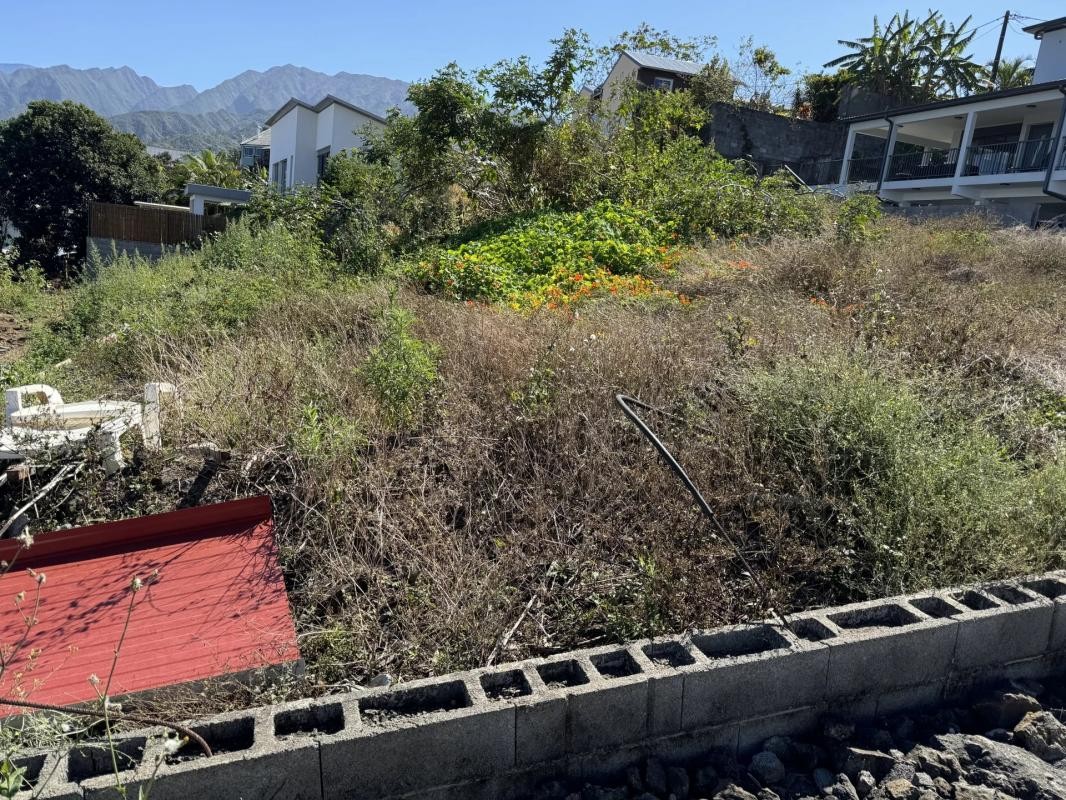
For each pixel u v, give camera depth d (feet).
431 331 18.93
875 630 8.96
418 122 45.91
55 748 6.92
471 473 13.17
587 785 7.79
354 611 10.52
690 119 52.65
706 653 8.83
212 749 7.33
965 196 61.26
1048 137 54.54
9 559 10.24
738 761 8.45
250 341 18.28
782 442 13.20
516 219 40.16
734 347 16.74
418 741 7.28
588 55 44.98
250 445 13.92
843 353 15.33
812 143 74.79
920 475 11.62
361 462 13.19
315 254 32.48
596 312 20.54
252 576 10.47
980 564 10.64
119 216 52.85
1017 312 20.22
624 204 39.29
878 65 86.89
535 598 10.71
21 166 86.69
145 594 9.97
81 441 13.23
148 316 21.86
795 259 25.17
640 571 10.94
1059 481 11.87
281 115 99.14
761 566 11.25
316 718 7.60
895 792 7.55
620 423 14.06
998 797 7.41
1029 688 9.45
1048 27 63.05
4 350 27.30
